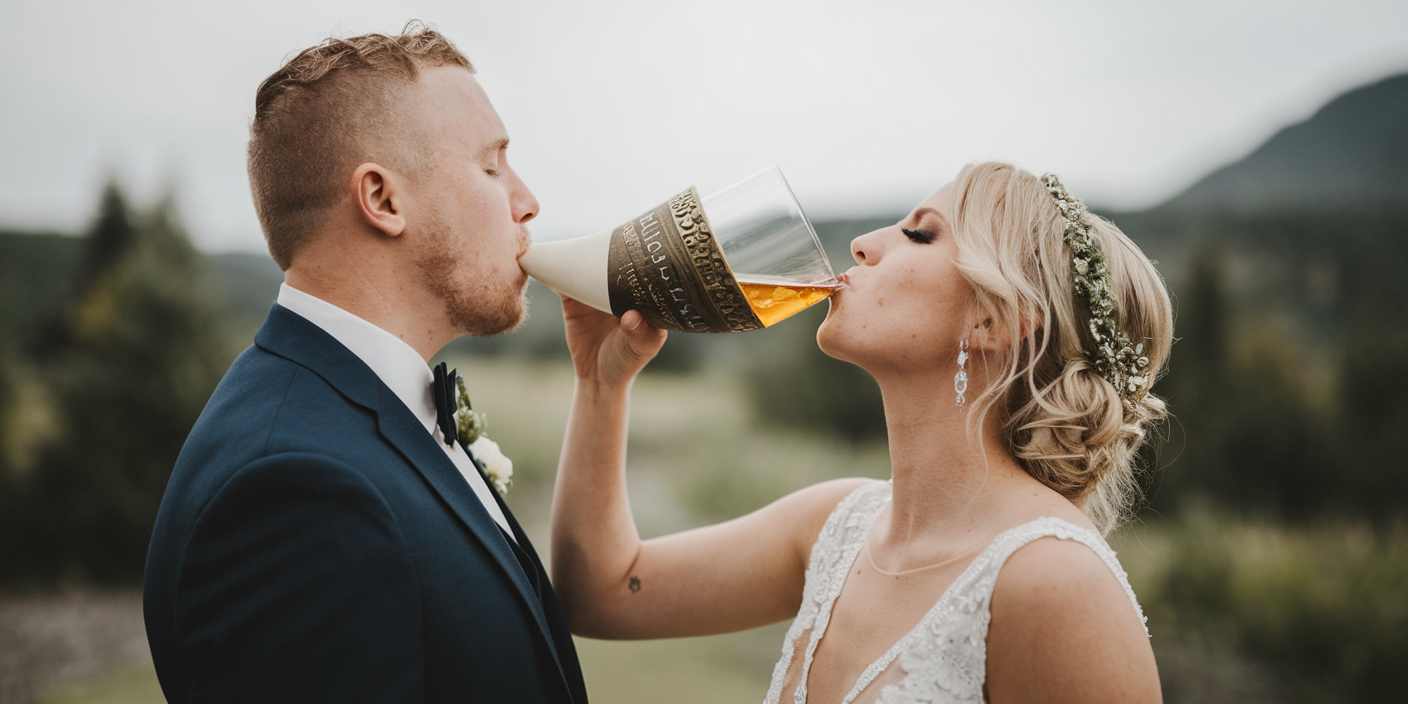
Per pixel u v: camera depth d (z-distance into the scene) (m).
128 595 10.02
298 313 1.89
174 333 11.48
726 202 1.88
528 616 1.83
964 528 1.79
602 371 2.33
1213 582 8.40
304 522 1.52
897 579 1.82
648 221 1.90
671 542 2.43
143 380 10.98
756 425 17.55
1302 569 8.41
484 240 1.98
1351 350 12.23
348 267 1.88
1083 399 1.80
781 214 1.86
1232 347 12.59
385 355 1.89
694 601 2.33
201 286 12.17
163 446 10.97
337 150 1.85
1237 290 15.45
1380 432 10.89
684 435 17.69
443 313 2.00
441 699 1.66
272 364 1.80
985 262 1.77
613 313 2.02
